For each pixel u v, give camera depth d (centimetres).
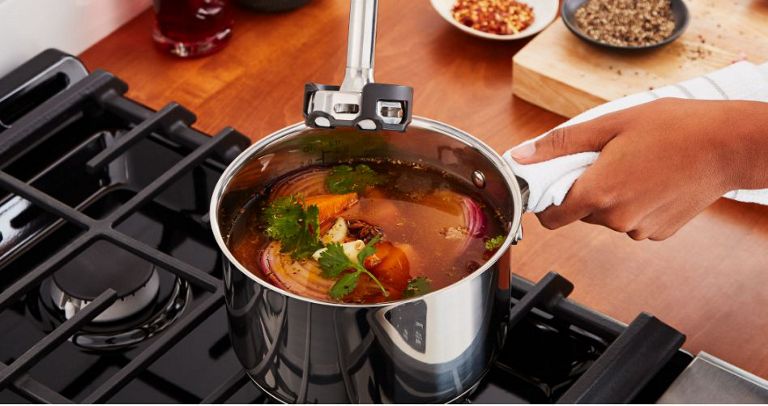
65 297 80
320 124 66
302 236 69
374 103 64
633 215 80
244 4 119
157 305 82
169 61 113
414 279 68
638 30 114
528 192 75
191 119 96
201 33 112
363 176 76
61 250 82
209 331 79
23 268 86
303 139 75
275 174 77
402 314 61
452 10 120
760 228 93
